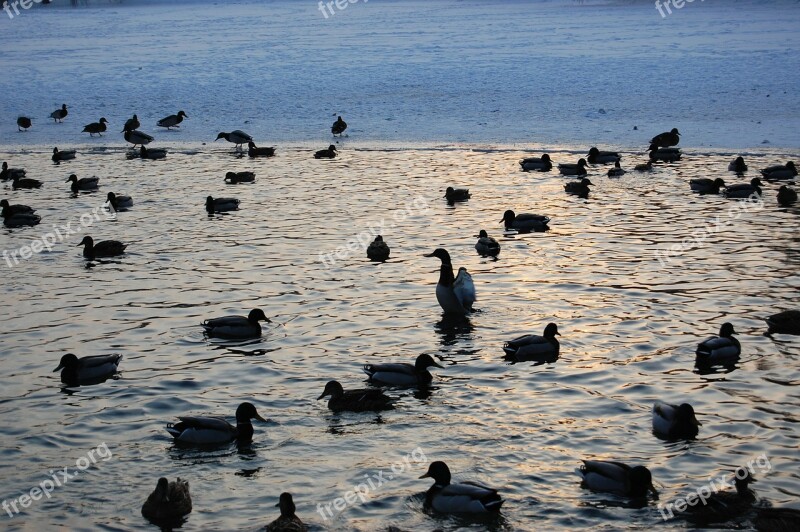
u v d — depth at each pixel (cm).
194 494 1577
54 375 2098
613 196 3862
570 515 1491
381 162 4612
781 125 5131
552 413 1864
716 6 12938
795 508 1495
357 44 9425
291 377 2064
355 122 5619
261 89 6800
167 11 16188
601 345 2227
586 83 6581
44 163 4831
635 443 1733
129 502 1559
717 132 5034
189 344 2273
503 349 2209
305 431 1802
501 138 5072
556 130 5209
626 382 2011
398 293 2655
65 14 15625
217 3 18575
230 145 5175
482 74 7075
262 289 2702
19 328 2409
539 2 15975
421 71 7312
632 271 2823
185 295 2659
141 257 3072
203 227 3459
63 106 5894
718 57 7575
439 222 3481
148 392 1995
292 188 4103
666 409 1767
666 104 5803
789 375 2031
